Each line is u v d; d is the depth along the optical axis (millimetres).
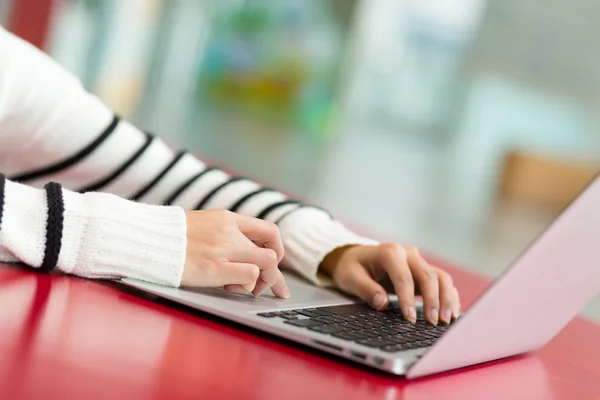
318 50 10234
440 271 1063
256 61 10156
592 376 930
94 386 531
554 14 9469
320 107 10203
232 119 9977
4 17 3469
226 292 902
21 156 1172
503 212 9297
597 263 817
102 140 1191
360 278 1061
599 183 625
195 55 9531
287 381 639
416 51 9930
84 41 6938
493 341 780
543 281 724
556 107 9523
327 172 9445
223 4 9766
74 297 768
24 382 509
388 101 10016
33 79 1135
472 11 9727
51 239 841
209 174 1251
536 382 830
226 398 568
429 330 927
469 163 9664
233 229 925
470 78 9773
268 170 9312
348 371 703
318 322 816
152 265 867
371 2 10023
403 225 8117
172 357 637
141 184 1212
